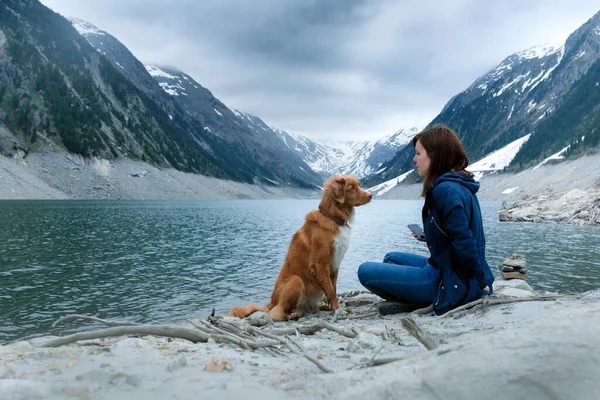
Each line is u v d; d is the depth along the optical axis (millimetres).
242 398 1312
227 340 2977
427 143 4395
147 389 1394
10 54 132625
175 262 17344
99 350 2199
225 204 105062
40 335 8383
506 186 149000
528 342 1072
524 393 969
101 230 29734
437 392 1050
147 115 186250
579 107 192750
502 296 4523
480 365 1063
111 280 13727
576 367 957
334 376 1393
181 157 183750
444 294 4395
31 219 36938
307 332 4027
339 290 12266
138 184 134500
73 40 178750
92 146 131250
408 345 2824
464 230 3988
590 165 121625
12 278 13688
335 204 5734
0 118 112875
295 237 5941
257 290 12617
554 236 25938
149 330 2896
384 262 5531
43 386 1274
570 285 12219
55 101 130750
